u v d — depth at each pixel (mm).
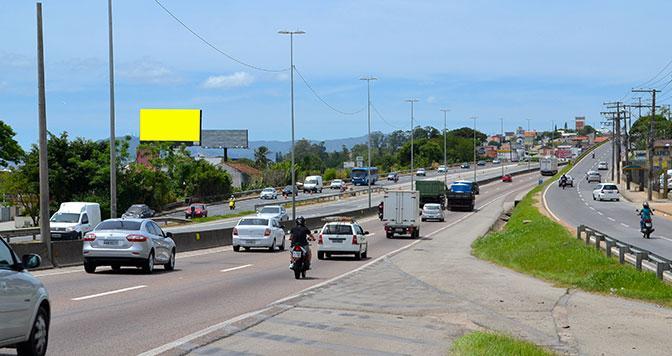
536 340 12500
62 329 12438
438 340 12148
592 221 57906
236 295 18094
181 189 101375
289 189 112750
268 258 32094
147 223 24078
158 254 24156
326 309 15500
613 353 11531
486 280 22109
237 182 133875
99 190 77125
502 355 10578
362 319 14234
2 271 8656
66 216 44312
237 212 85625
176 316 14273
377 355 10805
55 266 25547
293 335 12281
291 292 18938
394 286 20359
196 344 11188
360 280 22094
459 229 60031
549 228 41281
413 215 50094
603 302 17062
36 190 73938
